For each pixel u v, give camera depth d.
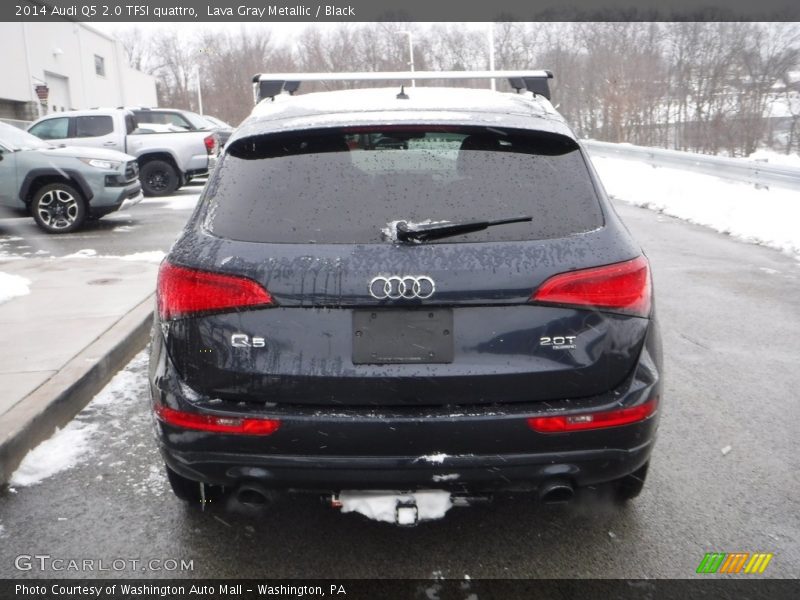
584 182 2.76
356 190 2.67
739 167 13.77
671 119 47.66
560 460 2.54
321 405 2.52
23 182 11.28
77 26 37.31
